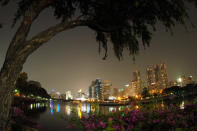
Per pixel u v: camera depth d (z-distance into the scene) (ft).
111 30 16.81
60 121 45.96
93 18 17.17
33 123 26.37
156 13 14.56
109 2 14.89
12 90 13.67
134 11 14.39
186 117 17.88
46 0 15.42
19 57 13.67
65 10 19.54
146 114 20.25
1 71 13.71
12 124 21.84
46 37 14.58
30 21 14.70
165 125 16.85
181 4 13.69
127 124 18.19
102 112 21.65
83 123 18.86
